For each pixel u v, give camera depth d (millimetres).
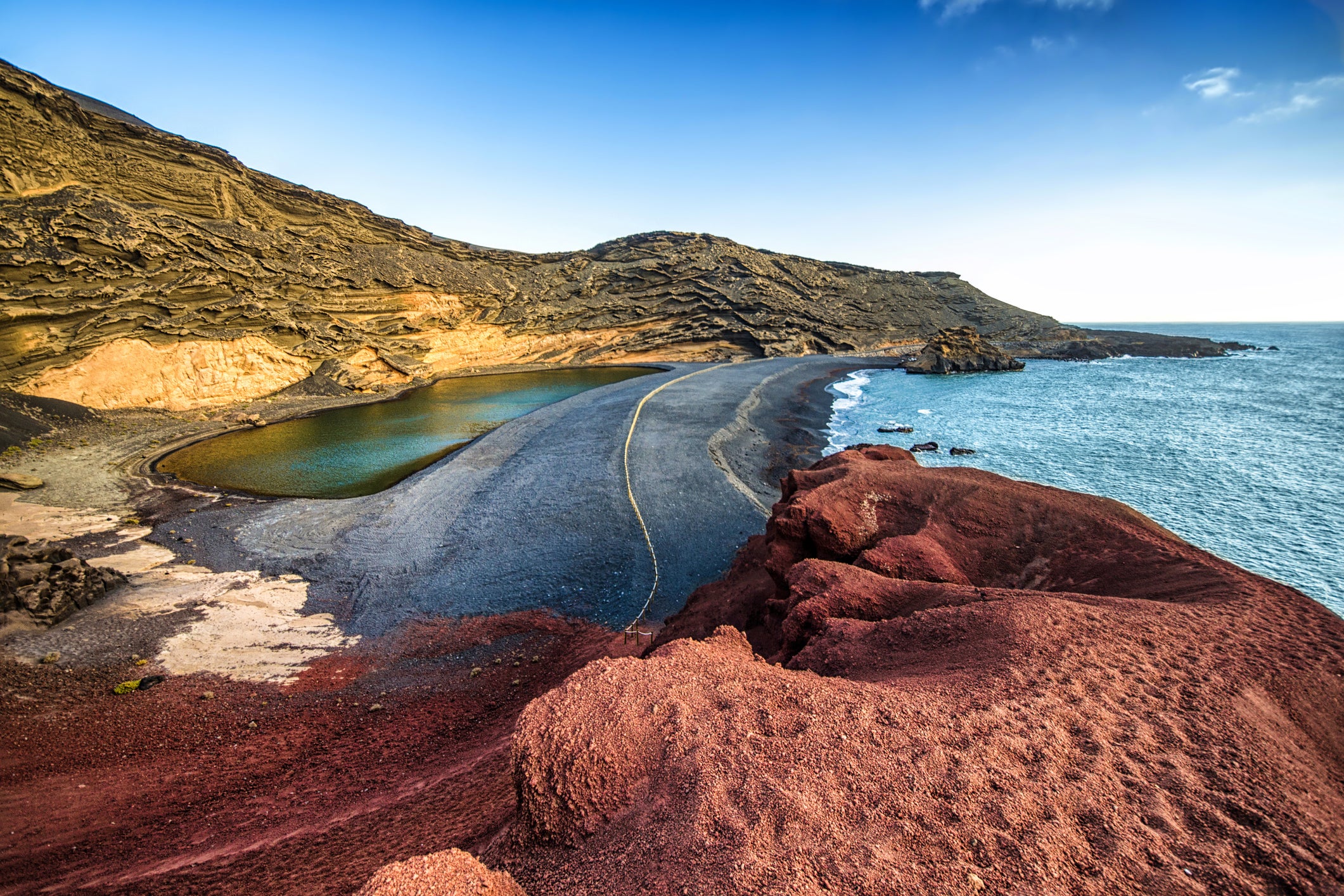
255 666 16391
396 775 11086
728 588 16219
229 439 42531
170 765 12078
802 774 4746
